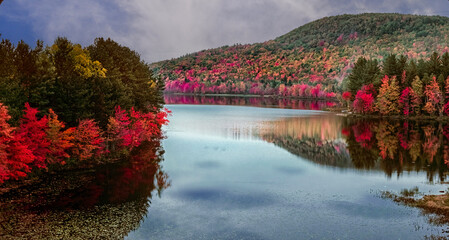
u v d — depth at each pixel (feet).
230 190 90.38
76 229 64.75
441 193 87.81
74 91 119.14
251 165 121.90
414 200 81.71
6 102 95.25
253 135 206.18
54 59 127.65
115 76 157.58
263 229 65.21
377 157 139.23
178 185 94.63
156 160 126.82
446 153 146.92
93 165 115.34
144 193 87.15
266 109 480.64
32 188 89.30
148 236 62.03
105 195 85.25
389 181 100.68
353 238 61.11
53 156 105.60
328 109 481.46
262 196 85.35
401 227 65.72
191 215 72.38
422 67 382.83
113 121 129.59
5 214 71.61
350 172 112.37
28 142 92.43
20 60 106.93
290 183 97.96
